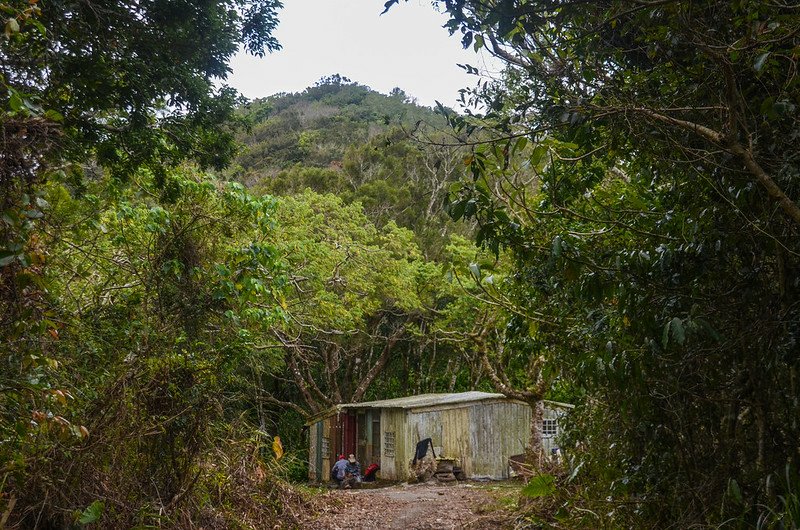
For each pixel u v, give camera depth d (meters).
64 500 6.63
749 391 5.09
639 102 5.05
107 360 7.93
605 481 6.99
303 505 12.12
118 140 9.30
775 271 4.96
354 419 23.98
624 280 5.06
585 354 6.39
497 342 15.59
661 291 5.04
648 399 5.61
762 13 4.47
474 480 21.80
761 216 4.76
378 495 15.41
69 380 7.13
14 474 6.23
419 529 10.91
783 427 4.93
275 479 11.27
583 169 6.39
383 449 22.45
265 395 25.95
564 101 5.27
